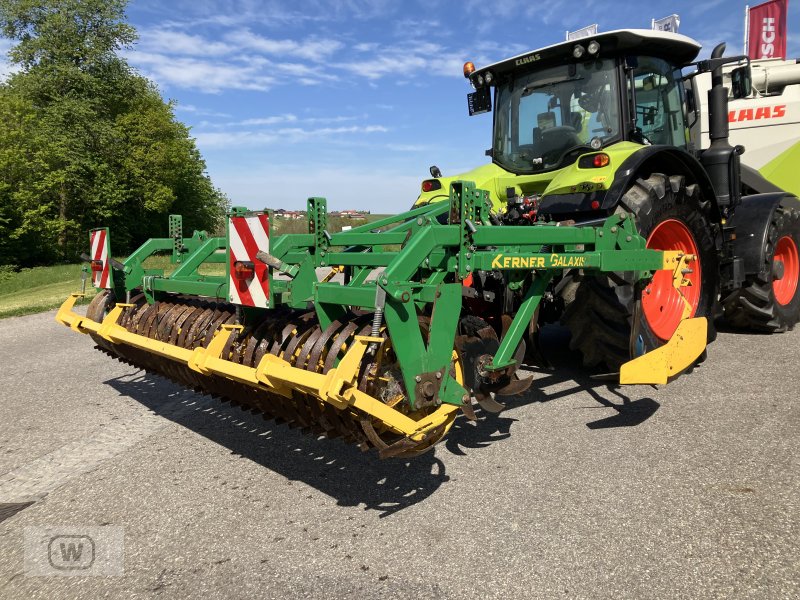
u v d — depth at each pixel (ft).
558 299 12.90
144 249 13.58
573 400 13.17
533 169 15.94
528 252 10.11
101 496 9.50
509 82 16.56
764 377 13.91
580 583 6.75
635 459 9.95
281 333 9.43
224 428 12.46
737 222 17.57
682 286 14.30
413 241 7.91
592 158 12.80
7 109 84.07
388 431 8.47
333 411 8.36
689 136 17.29
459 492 9.13
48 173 86.43
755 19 33.78
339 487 9.52
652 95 15.53
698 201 14.14
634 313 11.85
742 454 9.87
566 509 8.43
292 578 7.11
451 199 8.66
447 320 8.30
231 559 7.57
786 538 7.42
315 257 10.71
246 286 9.31
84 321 12.84
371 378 8.02
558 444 10.78
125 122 101.60
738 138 23.30
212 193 125.70
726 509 8.18
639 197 12.55
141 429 12.58
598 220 12.26
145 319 12.25
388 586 6.87
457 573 7.06
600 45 13.99
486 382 9.82
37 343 23.27
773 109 22.47
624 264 11.20
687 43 15.19
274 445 11.42
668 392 13.28
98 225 97.14
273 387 8.45
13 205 81.25
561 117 15.34
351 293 8.11
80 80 100.17
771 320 18.06
